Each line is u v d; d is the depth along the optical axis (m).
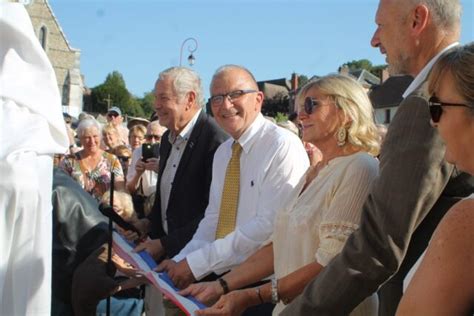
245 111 2.93
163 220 3.63
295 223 2.18
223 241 2.69
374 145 2.16
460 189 1.83
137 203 4.72
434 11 2.00
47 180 1.26
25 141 1.19
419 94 1.76
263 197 2.80
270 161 2.83
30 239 1.21
